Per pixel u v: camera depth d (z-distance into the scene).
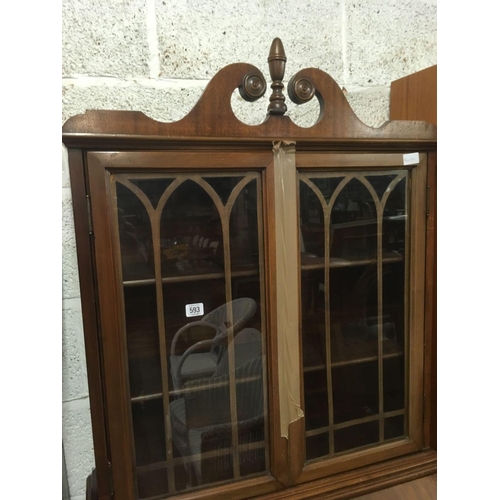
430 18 1.12
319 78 0.69
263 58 0.98
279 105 0.67
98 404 0.65
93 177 0.60
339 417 0.79
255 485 0.73
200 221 0.67
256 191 0.68
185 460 0.71
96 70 0.87
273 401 0.72
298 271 0.71
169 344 0.68
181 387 0.70
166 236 0.66
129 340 0.66
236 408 0.73
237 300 0.70
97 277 0.62
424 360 0.82
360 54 1.06
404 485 0.80
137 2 0.88
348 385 0.80
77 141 0.58
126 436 0.67
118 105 0.89
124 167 0.61
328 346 0.77
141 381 0.68
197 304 0.69
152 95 0.91
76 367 0.92
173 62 0.92
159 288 0.66
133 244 0.64
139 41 0.89
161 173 0.64
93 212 0.60
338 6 1.02
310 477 0.76
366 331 0.80
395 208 0.78
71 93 0.86
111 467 0.67
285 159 0.67
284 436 0.74
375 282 0.79
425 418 0.84
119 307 0.64
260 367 0.72
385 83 1.09
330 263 0.75
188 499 0.70
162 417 0.69
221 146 0.64
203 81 0.94
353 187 0.74
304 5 1.00
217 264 0.68
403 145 0.74
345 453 0.80
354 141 0.70
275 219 0.68
